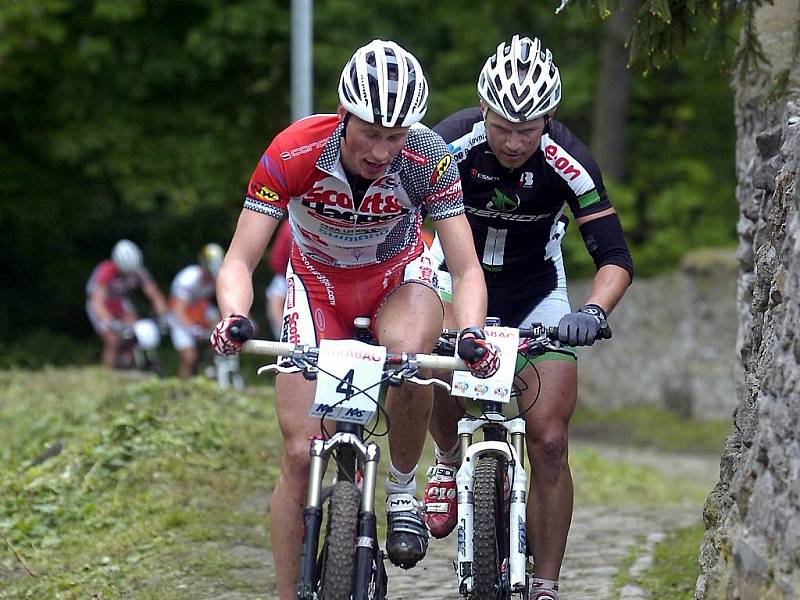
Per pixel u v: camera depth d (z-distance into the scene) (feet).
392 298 43.42
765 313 40.29
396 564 43.14
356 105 38.01
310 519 37.91
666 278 179.22
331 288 44.09
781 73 53.57
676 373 174.81
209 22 183.42
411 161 40.93
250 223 40.96
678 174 213.87
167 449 79.30
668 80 215.72
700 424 167.12
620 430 171.32
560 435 45.14
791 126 39.17
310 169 40.55
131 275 155.63
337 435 39.01
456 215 42.01
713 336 168.76
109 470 76.48
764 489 33.88
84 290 219.82
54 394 120.98
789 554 31.53
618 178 193.67
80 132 188.85
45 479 74.95
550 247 49.55
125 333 149.48
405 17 190.08
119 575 58.18
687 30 53.31
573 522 78.23
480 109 47.85
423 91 38.65
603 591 54.90
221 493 73.05
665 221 203.21
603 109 192.44
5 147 202.80
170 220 212.43
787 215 38.22
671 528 73.61
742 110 61.41
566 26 199.82
